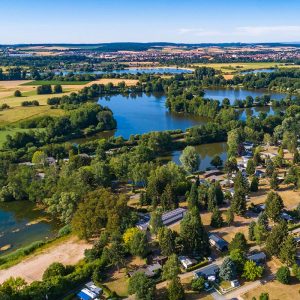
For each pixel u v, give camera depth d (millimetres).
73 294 135750
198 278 136375
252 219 186375
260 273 139375
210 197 193875
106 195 181000
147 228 175000
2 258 162875
